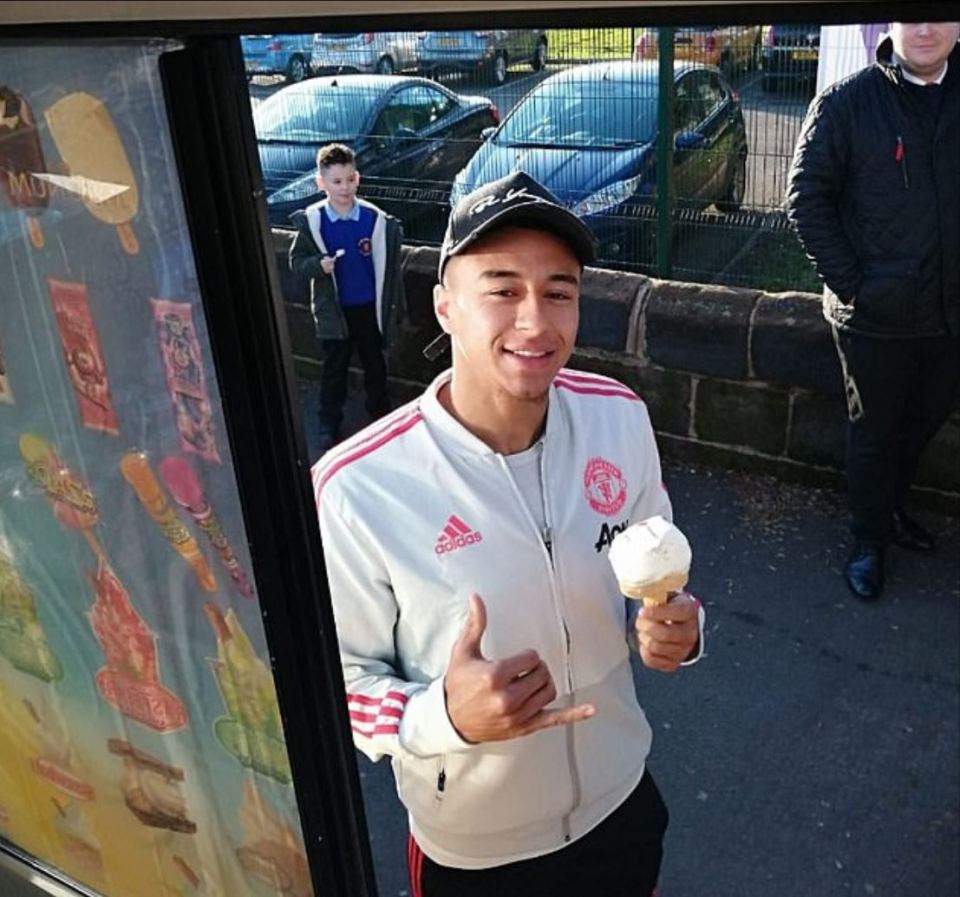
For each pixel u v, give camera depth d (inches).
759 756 119.4
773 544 157.2
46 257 49.7
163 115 42.7
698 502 168.6
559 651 64.2
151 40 40.7
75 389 53.1
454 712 56.7
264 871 66.9
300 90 267.4
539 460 63.6
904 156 123.0
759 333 164.9
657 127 184.9
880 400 133.4
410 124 256.1
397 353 209.2
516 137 214.8
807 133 128.1
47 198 47.9
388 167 248.5
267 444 49.3
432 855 69.0
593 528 64.8
